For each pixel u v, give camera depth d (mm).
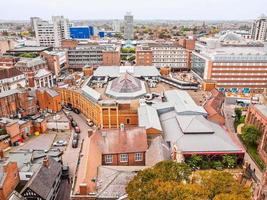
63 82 156000
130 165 68000
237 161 79188
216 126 92438
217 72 158625
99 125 109188
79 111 129000
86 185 51969
